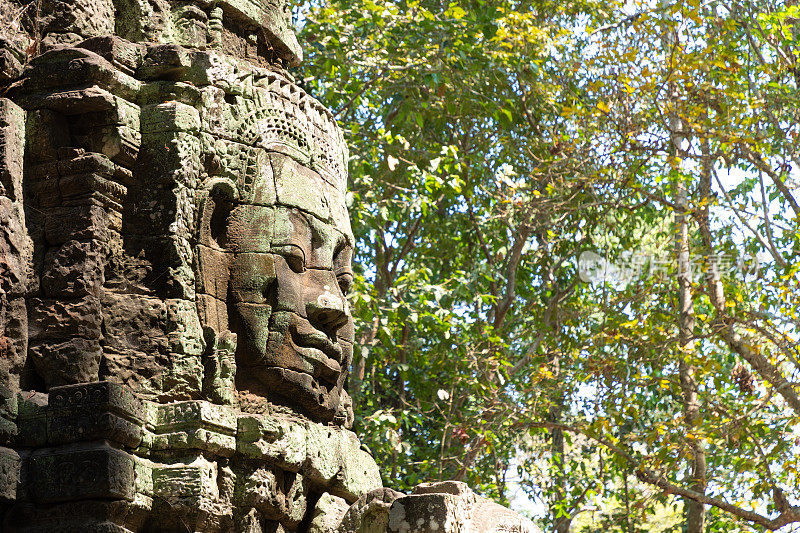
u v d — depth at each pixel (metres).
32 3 5.32
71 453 4.45
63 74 5.07
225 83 5.59
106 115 5.10
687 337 11.47
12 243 4.73
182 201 5.18
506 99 12.95
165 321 5.03
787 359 11.70
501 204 13.56
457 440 13.72
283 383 5.38
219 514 4.86
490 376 13.44
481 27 12.18
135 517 4.67
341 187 6.17
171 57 5.34
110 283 5.07
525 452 13.29
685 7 11.64
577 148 12.27
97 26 5.46
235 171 5.49
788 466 11.17
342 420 6.05
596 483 13.20
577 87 14.43
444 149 12.36
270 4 6.32
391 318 12.16
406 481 13.09
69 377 4.74
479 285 14.74
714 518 13.34
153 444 4.83
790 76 13.30
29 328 4.82
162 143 5.20
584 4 14.41
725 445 12.72
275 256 5.45
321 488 5.72
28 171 5.04
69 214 4.95
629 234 14.01
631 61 11.84
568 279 15.42
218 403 5.12
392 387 14.29
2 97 5.07
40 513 4.43
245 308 5.36
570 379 13.22
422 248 15.00
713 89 11.62
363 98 13.31
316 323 5.65
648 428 12.59
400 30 12.23
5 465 4.35
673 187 13.33
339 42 11.68
